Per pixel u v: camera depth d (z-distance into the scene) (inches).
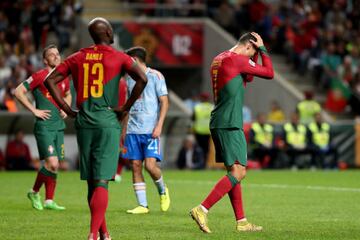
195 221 1439.5
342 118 4276.6
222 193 1384.1
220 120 1395.2
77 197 2064.5
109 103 1195.9
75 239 1295.5
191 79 4500.5
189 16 4448.8
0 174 3002.0
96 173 1184.2
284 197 2091.5
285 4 4670.3
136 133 1704.0
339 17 4699.8
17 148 3267.7
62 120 1763.0
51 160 1738.4
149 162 1705.2
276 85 4212.6
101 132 1184.2
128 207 1824.6
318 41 4443.9
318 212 1733.5
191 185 2491.4
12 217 1601.9
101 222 1184.2
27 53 3924.7
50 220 1553.9
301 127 3634.4
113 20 4229.8
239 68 1392.7
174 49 4323.3
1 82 3528.5
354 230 1428.4
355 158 3750.0
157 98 1720.0
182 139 3612.2
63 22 4072.3
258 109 4195.4
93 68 1195.9
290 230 1425.9
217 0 4490.7
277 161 3604.8
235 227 1472.7
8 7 4037.9
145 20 4271.7
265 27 4461.1
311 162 3651.6
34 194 1759.4
